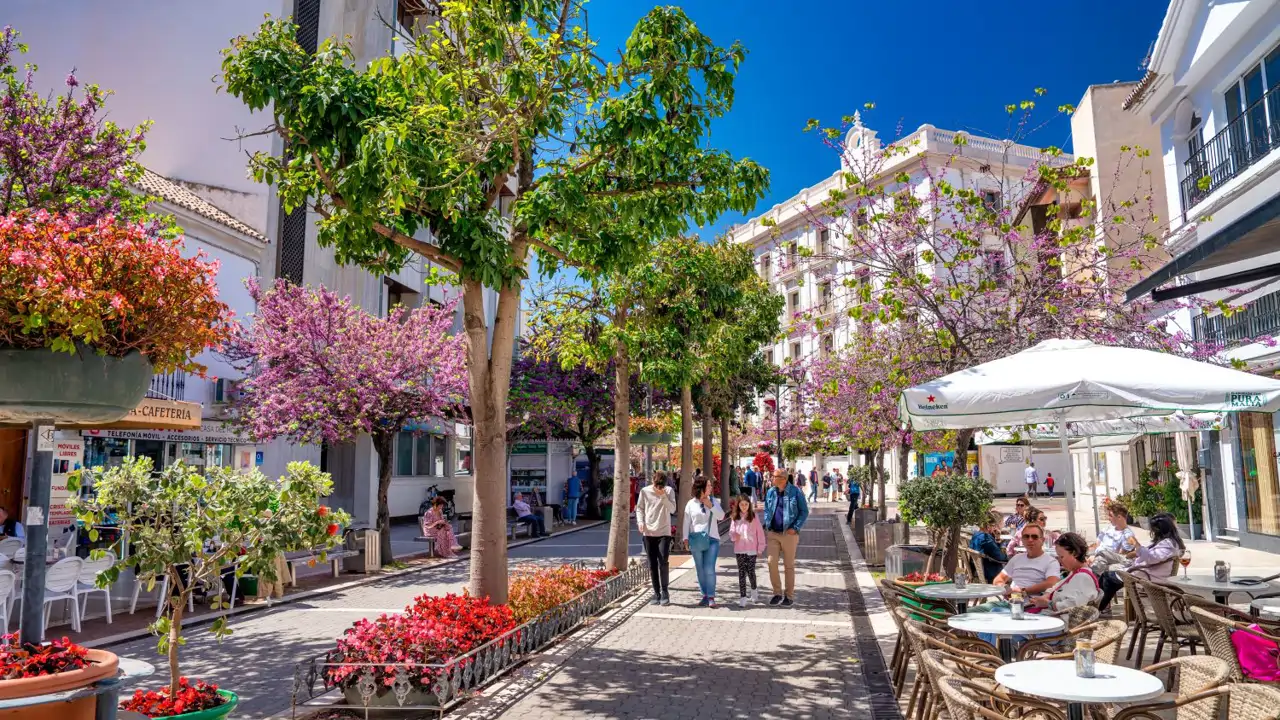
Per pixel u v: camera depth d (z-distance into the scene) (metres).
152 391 16.61
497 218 8.14
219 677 8.27
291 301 16.86
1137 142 22.72
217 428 19.12
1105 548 10.10
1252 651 5.63
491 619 7.67
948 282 11.69
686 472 20.00
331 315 16.70
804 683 7.50
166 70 22.17
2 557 10.57
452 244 7.73
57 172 10.65
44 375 4.50
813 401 24.14
